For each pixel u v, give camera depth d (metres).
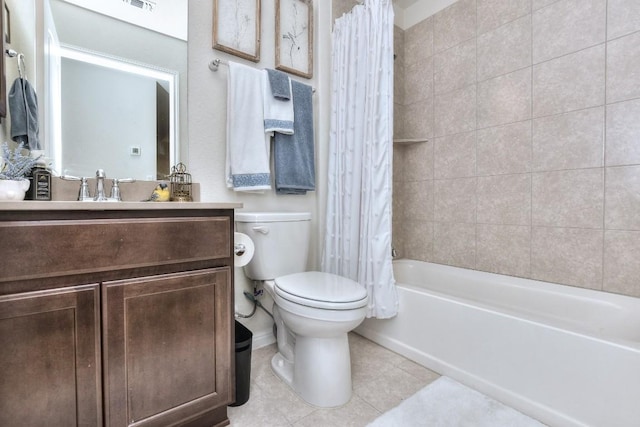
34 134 1.16
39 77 1.18
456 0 2.04
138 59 1.39
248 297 1.65
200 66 1.53
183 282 0.95
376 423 1.12
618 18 1.40
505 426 1.10
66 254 0.77
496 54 1.83
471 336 1.34
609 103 1.43
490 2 1.86
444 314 1.44
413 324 1.58
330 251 1.89
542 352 1.13
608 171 1.44
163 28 1.44
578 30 1.52
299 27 1.88
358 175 1.75
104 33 1.32
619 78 1.40
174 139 1.46
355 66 1.79
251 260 1.52
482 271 1.92
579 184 1.53
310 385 1.24
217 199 1.59
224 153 1.61
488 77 1.87
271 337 1.79
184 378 0.96
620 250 1.42
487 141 1.89
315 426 1.11
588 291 1.48
